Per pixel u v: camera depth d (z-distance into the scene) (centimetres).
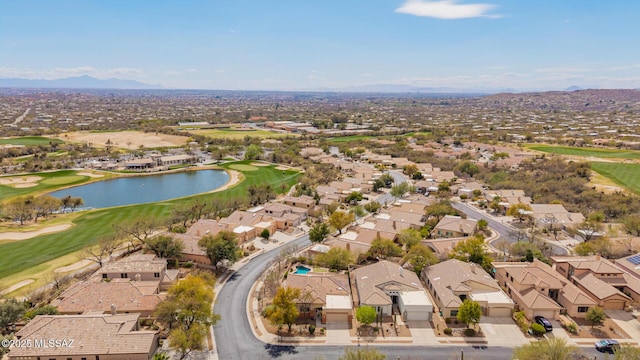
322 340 6334
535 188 15725
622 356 5288
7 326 6188
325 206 13938
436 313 7138
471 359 5866
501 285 8081
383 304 7012
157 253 9044
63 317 5891
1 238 10831
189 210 12162
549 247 10112
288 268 8925
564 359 5253
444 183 16475
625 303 7162
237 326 6706
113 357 5469
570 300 7012
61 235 11100
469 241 8975
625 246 9688
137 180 19225
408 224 11175
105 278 7819
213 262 8769
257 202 14375
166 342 6116
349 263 8825
